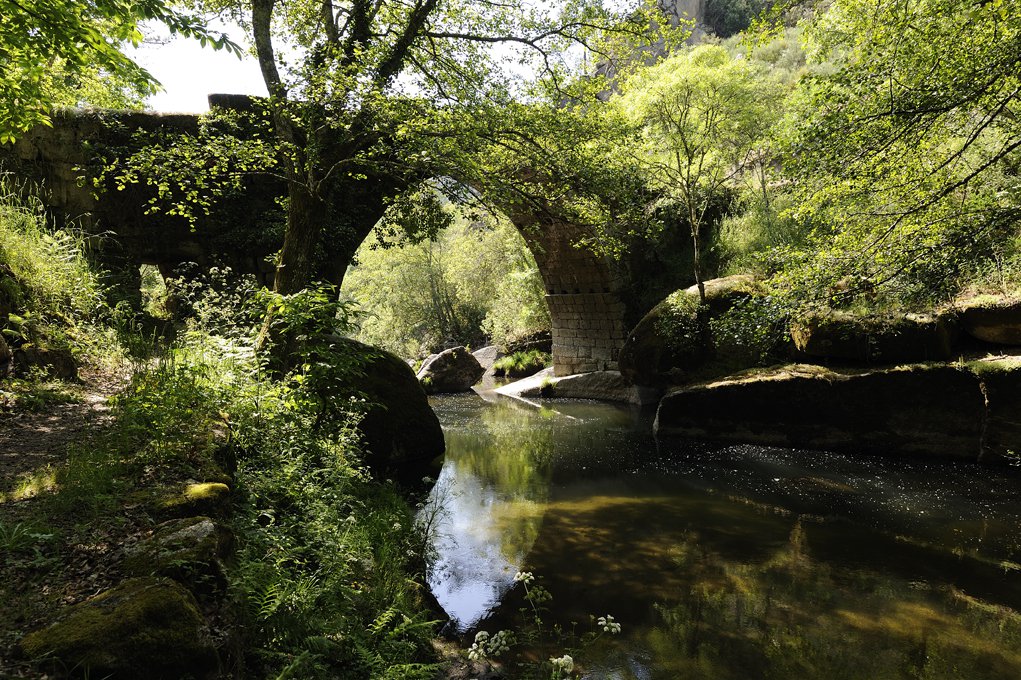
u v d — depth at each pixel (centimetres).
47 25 378
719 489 790
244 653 240
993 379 820
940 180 605
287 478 429
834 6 694
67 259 662
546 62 942
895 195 605
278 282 801
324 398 548
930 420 872
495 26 984
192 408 391
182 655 195
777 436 1005
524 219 1689
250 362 520
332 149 831
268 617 259
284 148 791
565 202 890
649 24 902
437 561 546
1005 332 863
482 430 1241
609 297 1889
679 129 1314
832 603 465
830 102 600
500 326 2606
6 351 483
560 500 748
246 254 1100
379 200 1166
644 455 984
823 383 955
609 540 608
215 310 666
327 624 304
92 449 344
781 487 787
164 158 800
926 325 902
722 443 1049
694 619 439
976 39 544
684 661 381
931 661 383
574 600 472
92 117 1035
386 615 340
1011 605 460
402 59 895
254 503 363
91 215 1051
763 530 635
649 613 449
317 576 353
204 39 419
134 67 421
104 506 286
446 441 1124
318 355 543
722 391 1055
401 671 303
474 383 2222
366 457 836
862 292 607
